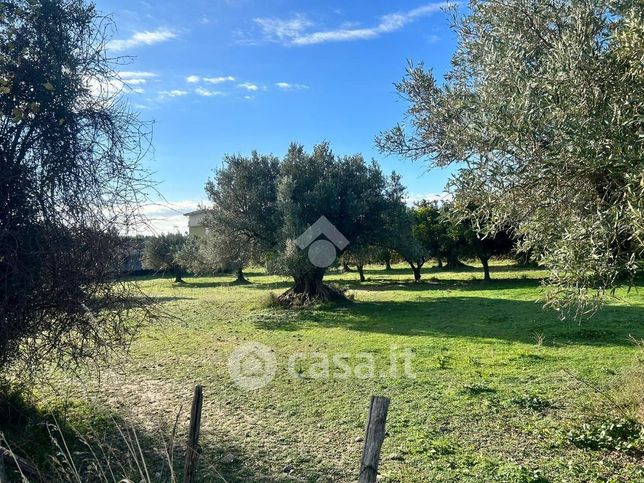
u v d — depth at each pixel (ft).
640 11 11.34
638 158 10.42
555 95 11.91
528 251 15.31
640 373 22.39
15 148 17.62
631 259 11.02
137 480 15.60
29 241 16.87
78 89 18.21
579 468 16.11
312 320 54.60
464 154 13.80
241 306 67.77
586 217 11.97
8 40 16.76
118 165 18.57
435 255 104.99
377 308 62.59
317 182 64.18
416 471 16.47
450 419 21.66
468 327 46.55
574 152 11.19
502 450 18.12
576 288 12.21
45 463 16.17
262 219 67.92
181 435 20.08
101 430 20.07
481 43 15.52
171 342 41.98
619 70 11.59
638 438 17.79
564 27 13.34
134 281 18.90
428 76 20.07
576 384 25.72
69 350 18.48
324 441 19.63
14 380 20.25
